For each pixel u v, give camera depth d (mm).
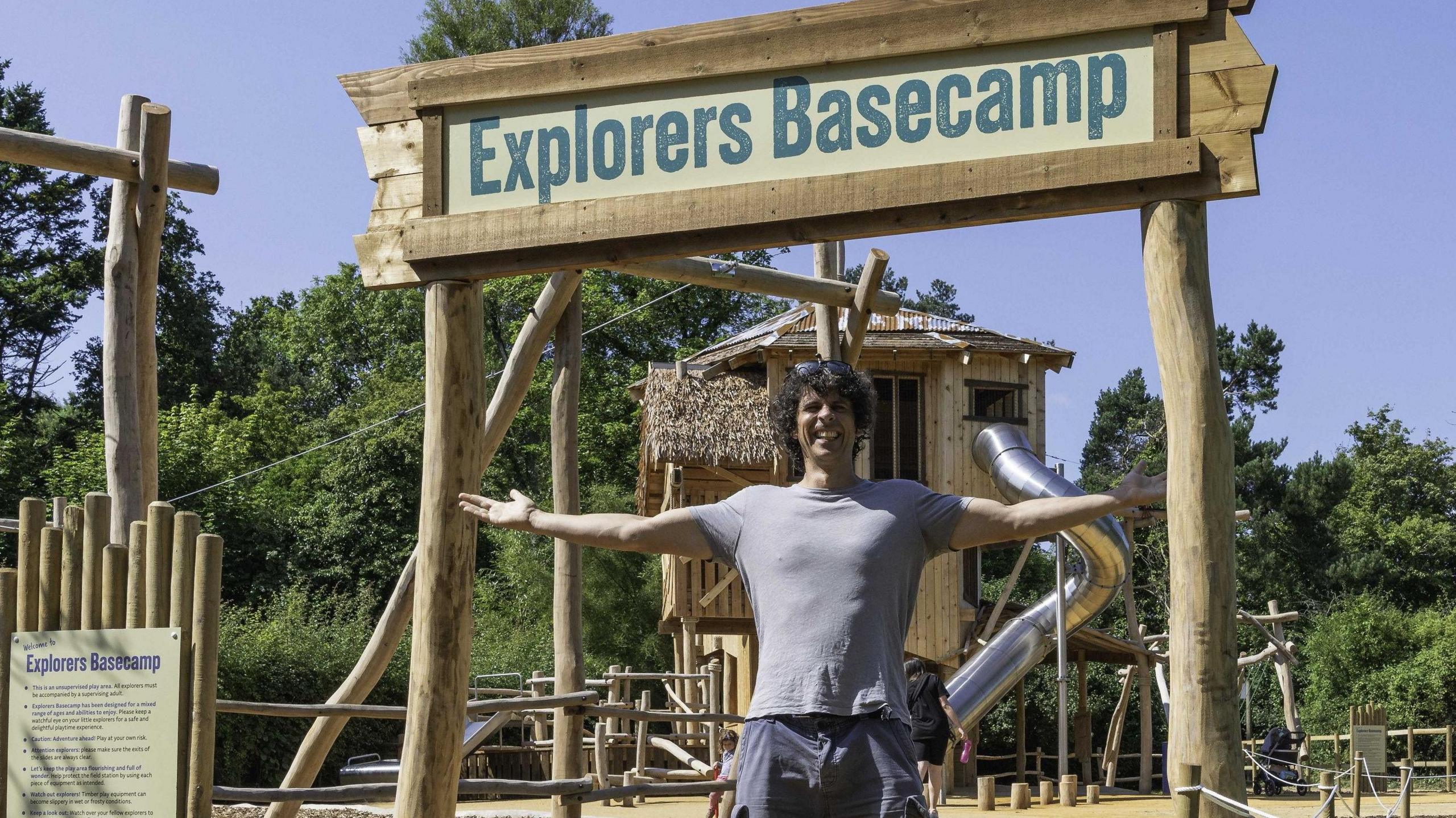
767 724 4074
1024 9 5820
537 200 6402
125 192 9000
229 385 54969
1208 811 5250
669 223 6145
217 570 5645
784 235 6094
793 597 4168
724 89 6188
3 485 35188
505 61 6465
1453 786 26547
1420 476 57469
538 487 43688
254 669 22453
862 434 4527
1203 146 5629
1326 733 34969
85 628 5750
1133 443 66688
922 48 5910
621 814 16891
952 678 22062
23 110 44594
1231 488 5566
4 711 5727
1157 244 5656
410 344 52125
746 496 4434
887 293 10789
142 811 5516
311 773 9531
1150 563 46594
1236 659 5449
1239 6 5660
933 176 5867
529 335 9930
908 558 4234
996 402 25031
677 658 25781
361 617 28047
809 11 6066
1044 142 5801
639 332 45562
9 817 5625
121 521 8711
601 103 6348
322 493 43625
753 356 24125
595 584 37219
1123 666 34719
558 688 10016
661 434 22609
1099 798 21344
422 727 6215
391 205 6629
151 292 9016
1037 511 4223
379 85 6691
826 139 6039
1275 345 67062
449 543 6344
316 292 56062
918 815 3928
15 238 45750
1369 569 50688
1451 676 33000
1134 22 5711
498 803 18062
